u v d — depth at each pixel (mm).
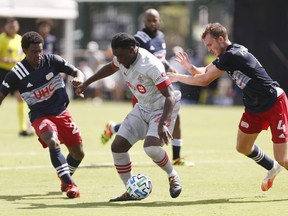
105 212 23906
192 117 67562
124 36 25281
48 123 27312
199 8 95938
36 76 27359
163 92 25375
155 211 24141
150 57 25641
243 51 26078
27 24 82500
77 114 70312
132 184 26219
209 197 27109
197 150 42938
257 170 34406
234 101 85250
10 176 32781
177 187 26094
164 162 25922
